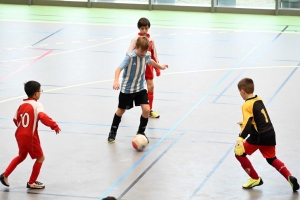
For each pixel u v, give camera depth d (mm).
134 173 12008
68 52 25484
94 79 20609
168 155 13078
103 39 28812
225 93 18688
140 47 13359
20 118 10945
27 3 41750
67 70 21984
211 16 37750
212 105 17266
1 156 12883
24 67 22359
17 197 10758
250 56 24828
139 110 16797
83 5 41281
